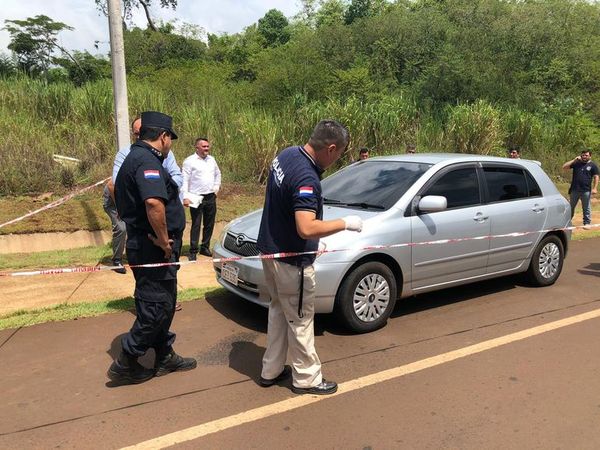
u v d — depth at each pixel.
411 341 4.43
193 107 13.07
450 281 5.20
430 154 5.81
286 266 3.27
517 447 2.93
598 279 6.58
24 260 6.82
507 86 22.77
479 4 30.25
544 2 31.55
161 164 3.42
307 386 3.48
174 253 3.54
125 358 3.53
